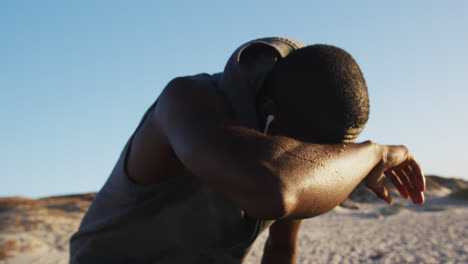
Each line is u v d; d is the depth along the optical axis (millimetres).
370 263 8430
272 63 1035
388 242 11367
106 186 1184
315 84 898
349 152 874
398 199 32812
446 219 17469
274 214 705
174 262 1105
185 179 1031
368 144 984
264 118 1005
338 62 926
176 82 934
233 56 1023
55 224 14492
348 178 823
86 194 26594
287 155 757
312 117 914
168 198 1053
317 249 10883
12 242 11570
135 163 1034
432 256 8609
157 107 940
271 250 1489
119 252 1134
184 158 788
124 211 1086
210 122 808
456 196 31703
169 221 1072
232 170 718
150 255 1115
